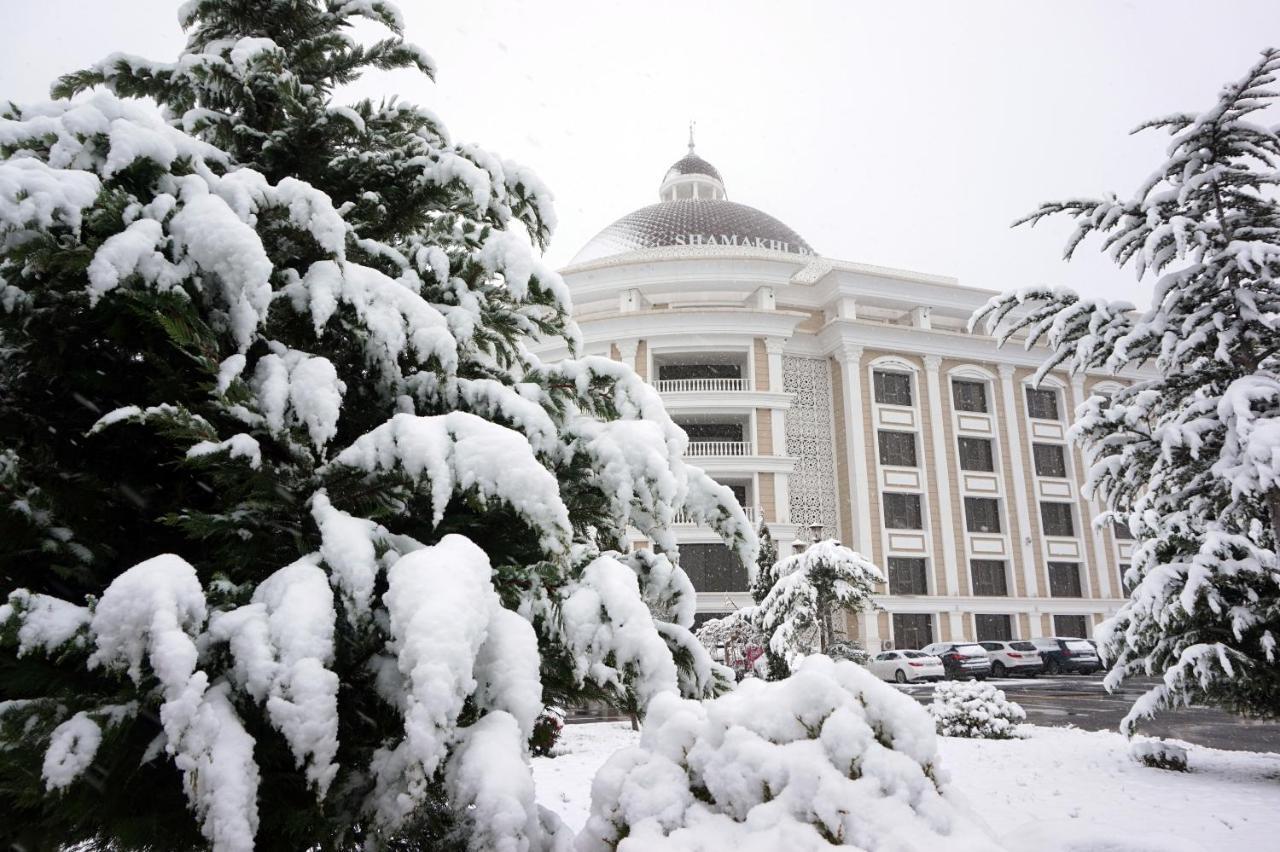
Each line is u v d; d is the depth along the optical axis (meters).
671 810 2.24
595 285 34.72
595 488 3.30
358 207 3.50
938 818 2.09
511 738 2.13
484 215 3.18
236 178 2.69
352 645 2.44
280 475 2.56
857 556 14.37
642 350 32.19
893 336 33.62
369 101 3.65
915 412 33.25
